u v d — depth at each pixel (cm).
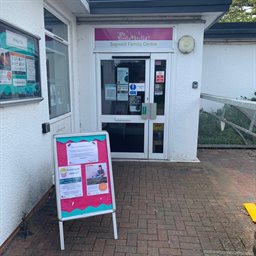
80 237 306
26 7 326
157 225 331
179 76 543
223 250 287
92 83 558
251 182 471
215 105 837
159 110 561
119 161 576
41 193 381
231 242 300
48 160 407
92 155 299
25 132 327
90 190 297
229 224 336
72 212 289
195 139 568
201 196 413
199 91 545
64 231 317
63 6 453
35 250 282
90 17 531
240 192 429
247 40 802
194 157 577
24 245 290
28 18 332
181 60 535
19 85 308
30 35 331
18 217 313
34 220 339
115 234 303
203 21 515
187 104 552
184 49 525
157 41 535
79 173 294
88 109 569
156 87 552
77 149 295
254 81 829
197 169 532
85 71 554
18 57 304
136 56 544
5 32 275
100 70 554
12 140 296
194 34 525
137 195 414
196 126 561
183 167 542
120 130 576
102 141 304
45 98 388
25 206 330
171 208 374
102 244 294
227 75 830
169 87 549
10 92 288
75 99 542
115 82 557
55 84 452
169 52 534
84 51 547
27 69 328
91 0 495
